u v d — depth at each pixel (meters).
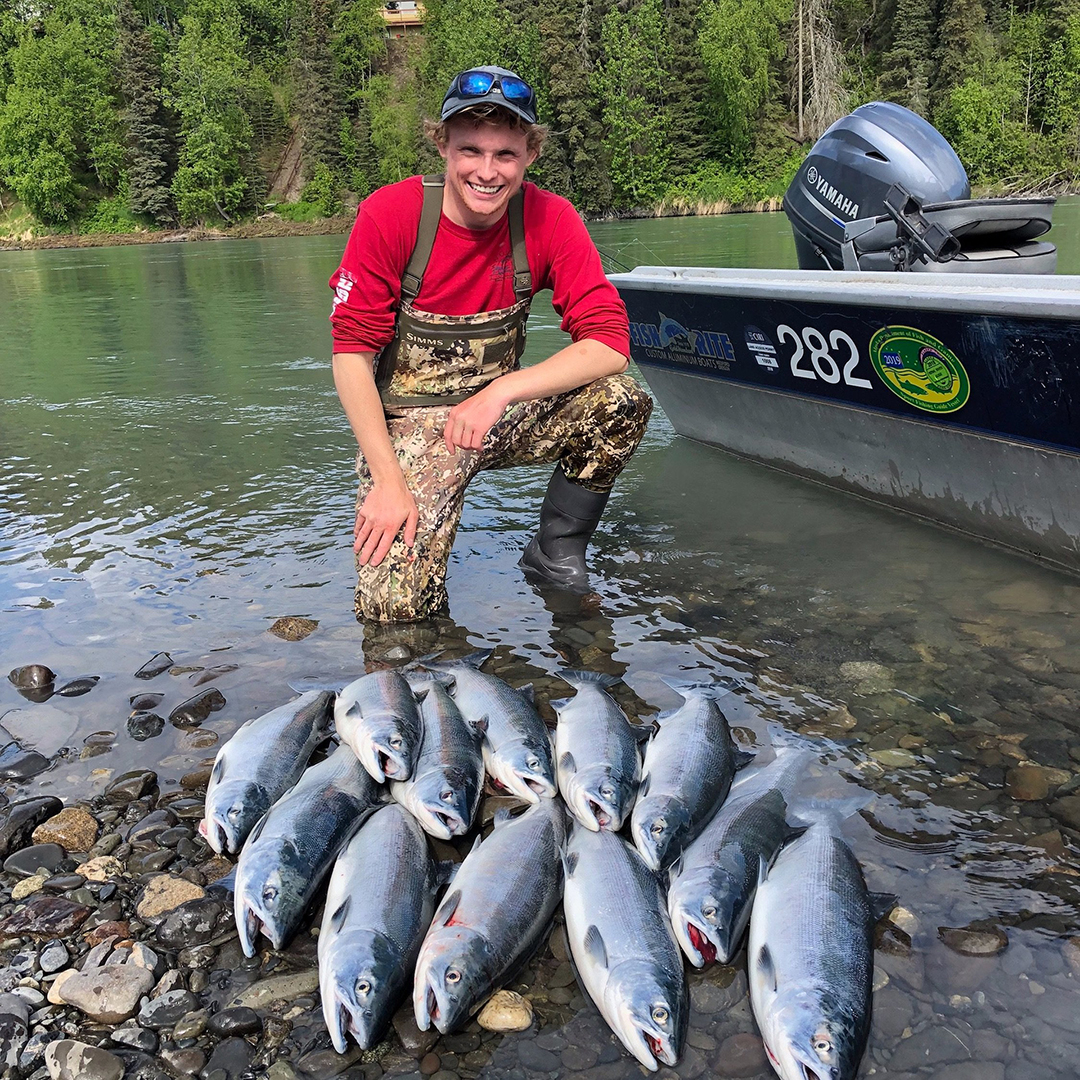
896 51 44.94
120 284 18.91
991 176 39.84
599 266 3.45
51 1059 1.74
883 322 3.75
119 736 2.75
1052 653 3.02
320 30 58.84
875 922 1.99
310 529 4.36
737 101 43.34
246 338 10.48
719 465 5.22
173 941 2.04
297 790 2.35
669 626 3.35
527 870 2.11
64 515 4.63
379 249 3.23
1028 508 3.62
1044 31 44.38
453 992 1.79
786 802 2.36
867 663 3.02
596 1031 1.81
